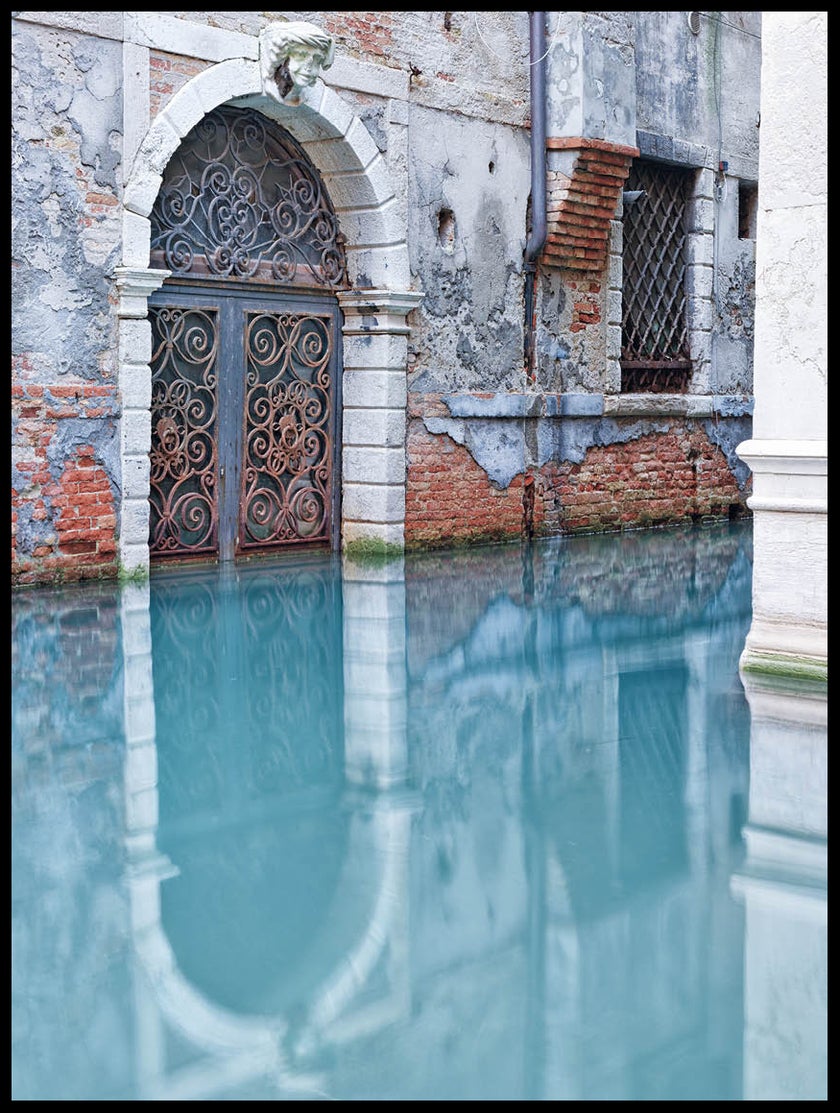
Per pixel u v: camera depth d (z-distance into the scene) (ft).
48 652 22.43
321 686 20.33
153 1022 9.59
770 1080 8.80
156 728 17.84
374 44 34.78
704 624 25.99
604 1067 8.98
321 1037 9.39
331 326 35.88
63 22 27.84
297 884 12.22
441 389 37.47
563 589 30.37
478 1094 8.62
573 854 13.05
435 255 36.99
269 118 33.40
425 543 37.27
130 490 29.81
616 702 19.47
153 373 31.60
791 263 20.13
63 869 12.59
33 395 28.04
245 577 31.32
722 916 11.47
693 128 46.32
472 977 10.31
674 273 46.75
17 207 27.45
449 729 17.95
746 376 49.96
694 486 47.50
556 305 40.93
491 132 38.47
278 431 34.86
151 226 31.01
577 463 42.27
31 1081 8.79
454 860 12.85
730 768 16.03
